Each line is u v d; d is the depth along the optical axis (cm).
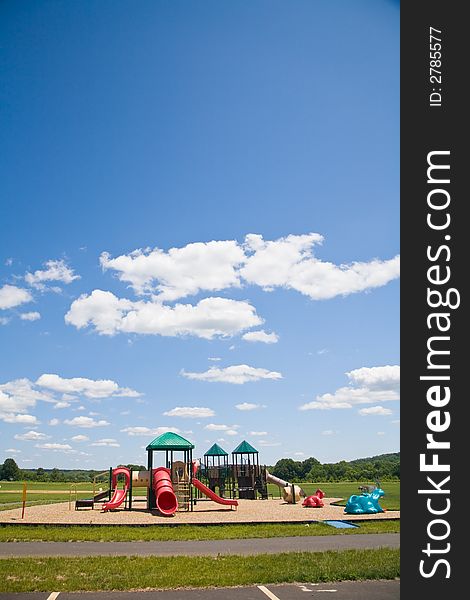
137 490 6266
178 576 1174
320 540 1834
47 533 2009
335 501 4003
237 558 1395
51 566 1280
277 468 12675
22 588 1069
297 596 1026
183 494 3122
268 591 1067
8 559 1384
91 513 2814
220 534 1997
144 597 1012
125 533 2019
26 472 11512
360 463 12600
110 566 1280
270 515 2827
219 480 4609
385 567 1261
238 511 3103
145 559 1378
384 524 2380
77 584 1102
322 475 11650
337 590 1081
